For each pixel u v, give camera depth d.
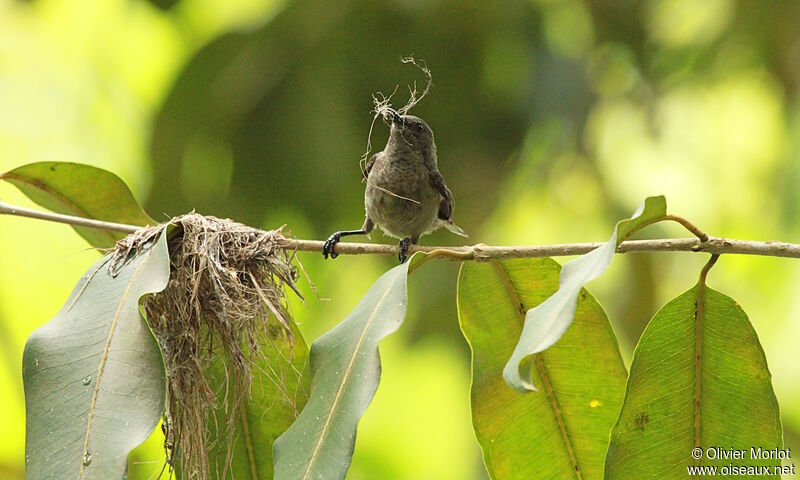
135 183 15.91
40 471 4.64
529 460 5.95
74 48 16.25
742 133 14.48
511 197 14.38
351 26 13.33
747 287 14.12
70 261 14.23
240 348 6.17
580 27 14.23
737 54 13.83
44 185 7.03
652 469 5.31
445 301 13.84
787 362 13.73
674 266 14.09
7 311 13.84
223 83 13.52
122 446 4.66
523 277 6.08
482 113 13.85
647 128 14.07
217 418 6.16
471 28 13.35
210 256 6.35
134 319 5.14
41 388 4.91
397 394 16.02
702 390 5.39
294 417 6.15
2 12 15.90
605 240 14.42
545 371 5.98
